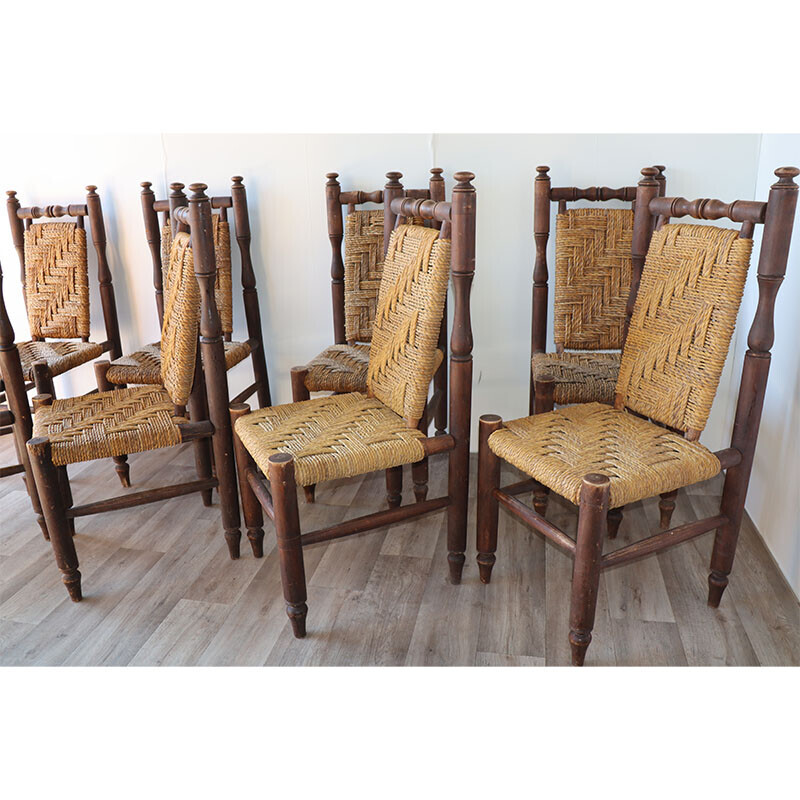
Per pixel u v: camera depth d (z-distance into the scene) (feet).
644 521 6.94
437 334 5.31
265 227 8.23
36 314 8.40
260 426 5.65
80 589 5.87
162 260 8.04
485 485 5.65
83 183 8.47
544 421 5.61
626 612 5.61
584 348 7.24
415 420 5.51
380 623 5.58
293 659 5.22
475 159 7.57
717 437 8.00
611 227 6.98
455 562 5.94
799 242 5.74
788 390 5.95
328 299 8.43
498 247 7.80
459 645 5.32
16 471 6.63
